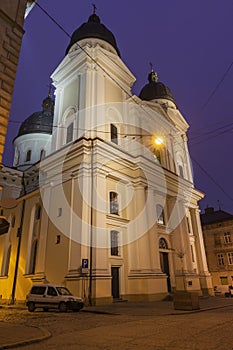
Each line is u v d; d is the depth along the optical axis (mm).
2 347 5898
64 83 25938
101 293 16281
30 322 10367
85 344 6336
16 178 30719
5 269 24125
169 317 11070
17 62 8312
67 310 13992
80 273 16453
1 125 7527
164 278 20141
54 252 19000
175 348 5754
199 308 13766
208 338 6684
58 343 6496
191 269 24328
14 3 8672
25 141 37688
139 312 12836
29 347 6125
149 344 6188
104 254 17484
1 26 8094
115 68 25516
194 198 29625
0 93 7633
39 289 15445
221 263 35906
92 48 24453
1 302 21859
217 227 37438
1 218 8414
